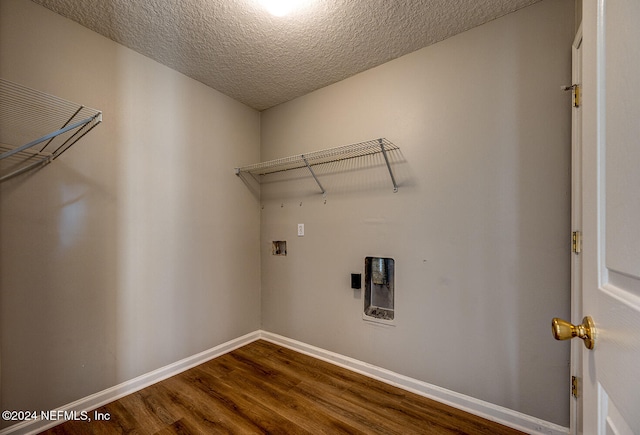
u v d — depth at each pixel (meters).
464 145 1.75
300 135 2.57
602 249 0.56
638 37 0.43
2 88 1.34
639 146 0.42
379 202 2.08
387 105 2.07
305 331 2.48
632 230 0.44
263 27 1.72
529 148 1.56
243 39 1.83
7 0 1.44
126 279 1.88
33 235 1.52
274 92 2.52
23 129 1.49
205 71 2.20
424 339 1.86
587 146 0.64
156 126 2.06
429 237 1.86
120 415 1.64
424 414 1.66
